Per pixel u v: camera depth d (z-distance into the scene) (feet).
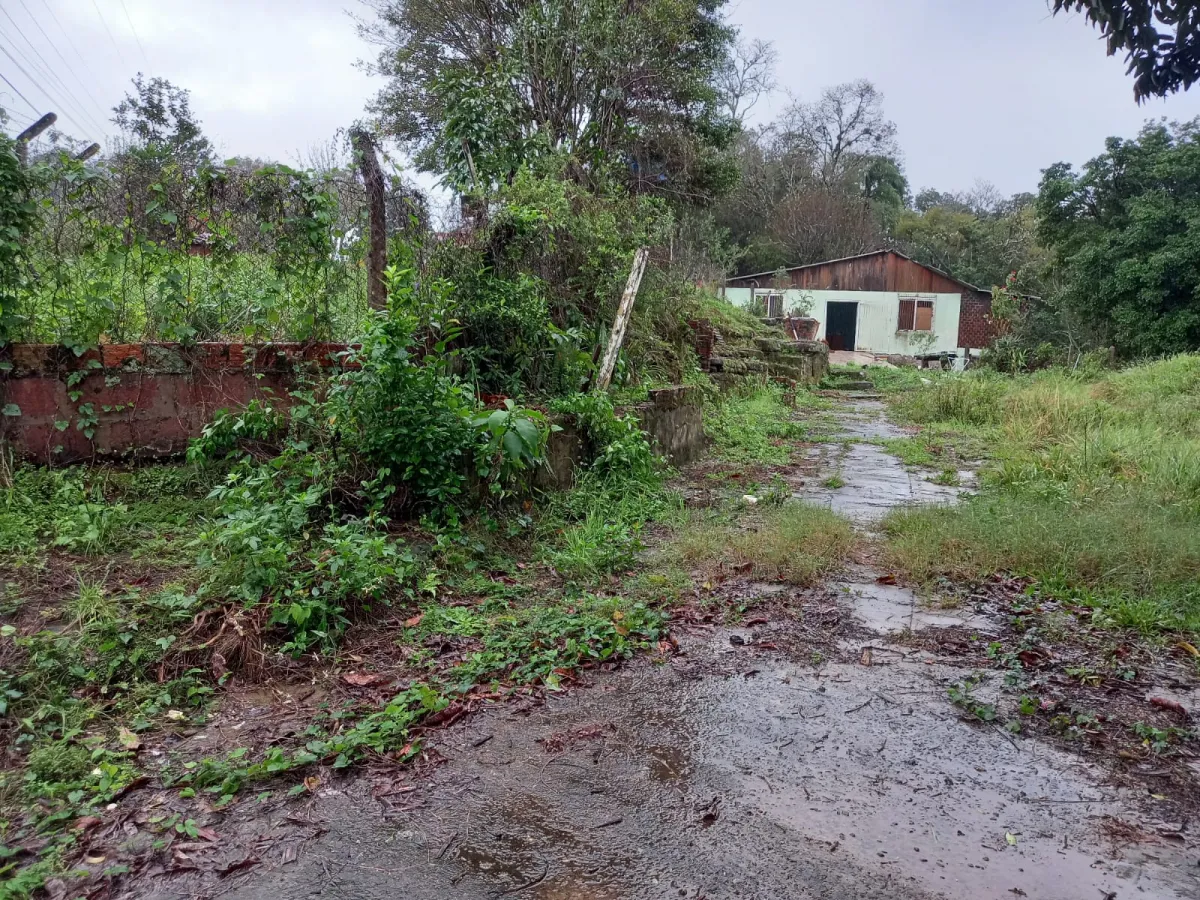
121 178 15.29
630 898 6.51
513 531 15.83
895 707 9.98
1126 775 8.54
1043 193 73.31
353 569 11.73
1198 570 14.17
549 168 30.09
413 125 54.95
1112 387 41.24
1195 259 59.72
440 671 10.53
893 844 7.28
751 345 45.32
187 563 12.14
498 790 8.04
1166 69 13.12
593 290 26.13
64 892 6.38
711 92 53.06
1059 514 17.20
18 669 9.17
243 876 6.68
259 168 16.48
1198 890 6.73
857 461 27.63
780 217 133.08
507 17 48.21
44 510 12.80
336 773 8.21
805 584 14.32
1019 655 11.46
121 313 15.10
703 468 25.18
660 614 12.53
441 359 17.12
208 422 15.46
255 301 16.11
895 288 91.56
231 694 9.66
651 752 8.84
